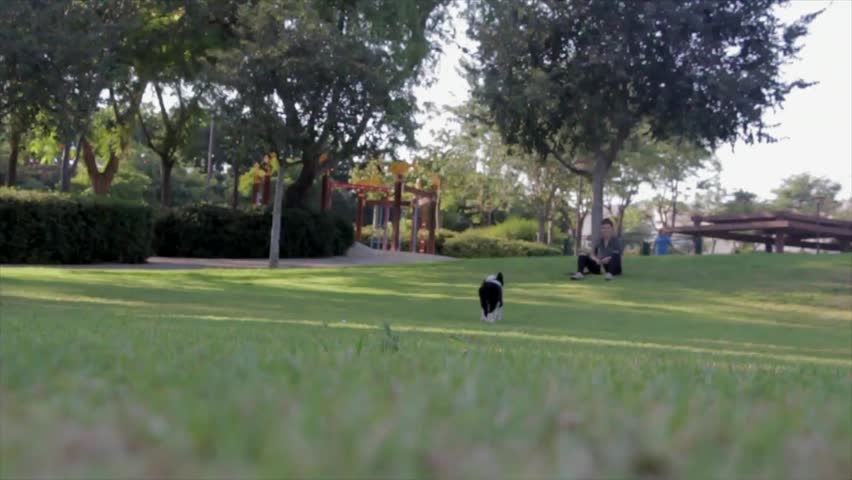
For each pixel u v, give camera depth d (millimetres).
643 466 1542
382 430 1640
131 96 33219
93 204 27672
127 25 23453
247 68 23688
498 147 48438
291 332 7473
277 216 26859
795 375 4441
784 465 1664
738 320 15391
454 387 2381
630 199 57156
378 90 24266
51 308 11922
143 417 1773
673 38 25641
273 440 1544
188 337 5234
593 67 25906
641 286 19906
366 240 48312
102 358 3049
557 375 3018
